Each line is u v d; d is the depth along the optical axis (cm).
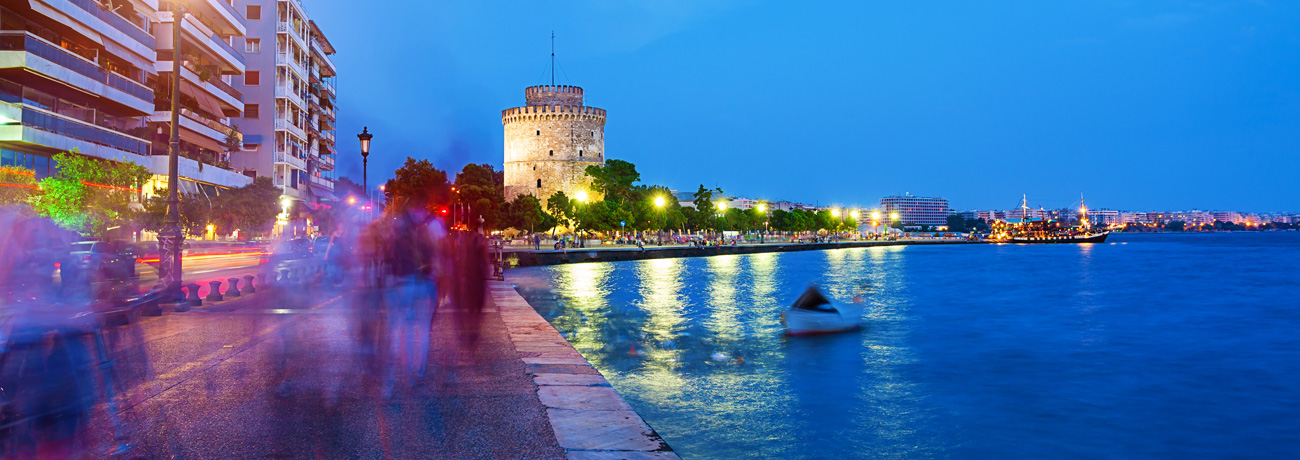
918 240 17550
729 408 1244
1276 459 1076
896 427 1169
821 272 6238
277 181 7194
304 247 4309
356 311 1159
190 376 896
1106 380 1617
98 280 1969
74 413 638
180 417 703
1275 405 1388
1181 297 3941
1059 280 5359
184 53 5681
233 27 6384
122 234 3600
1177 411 1337
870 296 4009
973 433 1155
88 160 4038
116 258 2173
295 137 7638
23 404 604
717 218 13175
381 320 982
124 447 602
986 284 4919
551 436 668
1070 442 1134
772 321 2606
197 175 5466
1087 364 1825
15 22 3797
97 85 4244
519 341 1227
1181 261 8562
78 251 2150
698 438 1061
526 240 9706
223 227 5925
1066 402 1389
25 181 3622
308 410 742
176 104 1678
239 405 754
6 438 591
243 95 6975
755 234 15000
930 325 2627
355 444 628
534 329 1373
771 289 4266
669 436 1070
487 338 1259
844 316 2383
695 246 9375
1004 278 5581
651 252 8188
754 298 3644
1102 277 5675
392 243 984
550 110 12312
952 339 2247
